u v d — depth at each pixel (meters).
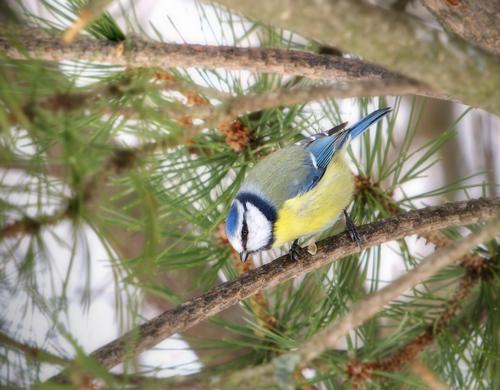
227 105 5.06
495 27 6.46
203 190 7.74
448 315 7.84
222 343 7.87
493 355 7.32
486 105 5.11
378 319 8.62
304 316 8.11
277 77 8.32
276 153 9.10
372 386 7.36
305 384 6.91
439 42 4.76
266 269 7.23
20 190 4.50
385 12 4.59
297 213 8.84
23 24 6.39
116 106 5.66
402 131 12.21
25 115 4.53
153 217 4.85
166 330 6.59
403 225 7.43
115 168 4.64
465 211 7.33
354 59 7.62
